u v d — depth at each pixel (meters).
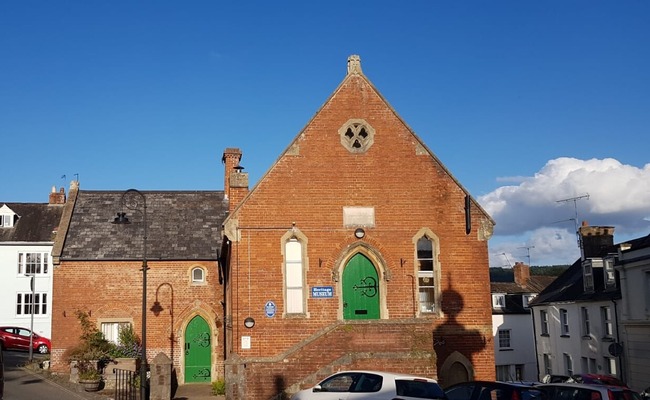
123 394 22.72
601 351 35.75
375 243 23.28
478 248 23.70
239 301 22.44
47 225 48.84
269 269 22.73
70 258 29.84
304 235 23.08
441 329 22.97
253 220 22.97
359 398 15.68
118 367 26.45
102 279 29.97
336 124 23.95
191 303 30.23
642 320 30.94
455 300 23.25
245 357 20.77
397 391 15.52
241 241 22.78
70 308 29.55
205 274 30.62
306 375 20.22
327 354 20.33
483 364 22.92
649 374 30.56
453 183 24.08
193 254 30.83
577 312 38.72
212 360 29.94
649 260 30.36
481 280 23.48
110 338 29.73
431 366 20.27
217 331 30.14
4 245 47.06
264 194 23.17
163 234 31.95
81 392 23.61
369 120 24.14
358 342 20.33
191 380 29.69
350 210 23.42
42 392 23.39
